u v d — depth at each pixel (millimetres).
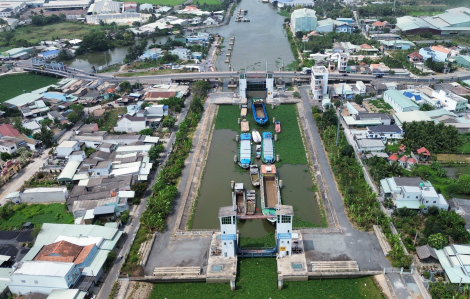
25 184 149750
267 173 146875
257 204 136500
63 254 104562
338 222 123000
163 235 119688
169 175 148500
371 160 152125
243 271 105812
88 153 168750
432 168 150750
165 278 102500
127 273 104062
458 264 99938
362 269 103750
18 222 128625
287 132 190000
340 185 141750
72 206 132000
